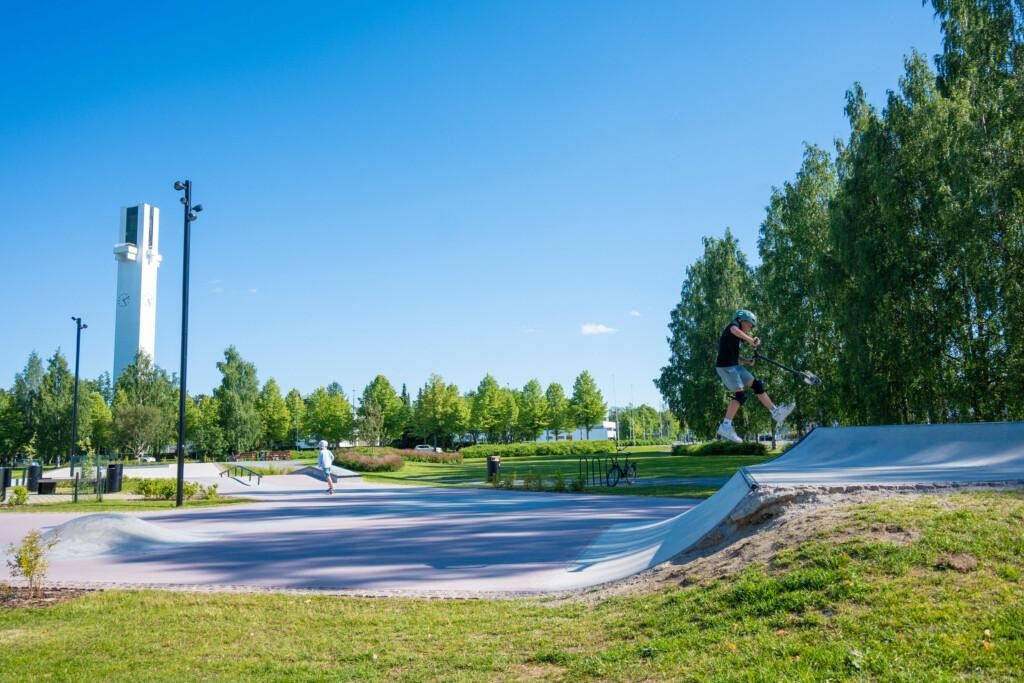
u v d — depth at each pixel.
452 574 9.40
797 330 39.56
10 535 14.81
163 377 81.56
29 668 6.11
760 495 7.75
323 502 22.70
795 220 40.38
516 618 6.81
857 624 4.80
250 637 6.80
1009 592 4.80
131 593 8.81
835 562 5.68
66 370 67.88
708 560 7.14
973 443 10.72
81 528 12.77
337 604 7.86
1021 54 23.25
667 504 18.70
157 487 25.39
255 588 8.98
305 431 83.94
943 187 25.97
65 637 7.02
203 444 75.31
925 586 5.09
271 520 17.23
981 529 5.72
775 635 4.97
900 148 29.22
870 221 30.64
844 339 31.88
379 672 5.58
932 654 4.27
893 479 7.88
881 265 29.20
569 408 87.25
